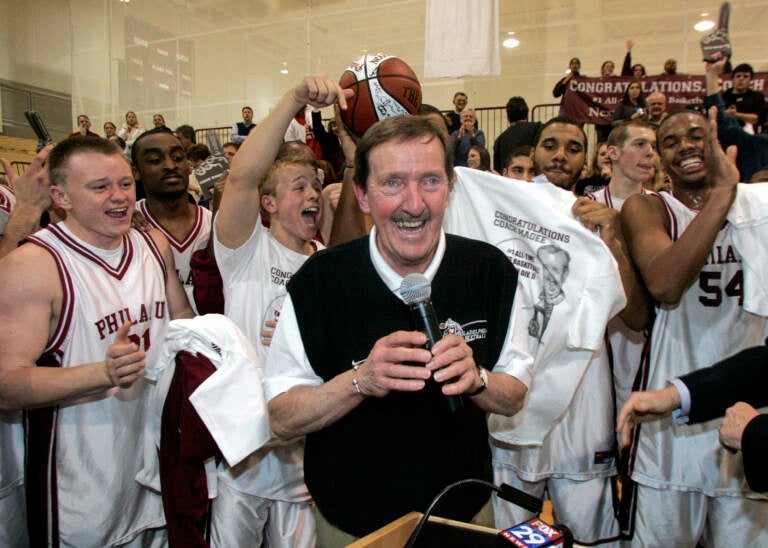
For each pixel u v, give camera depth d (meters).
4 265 1.71
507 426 2.03
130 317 1.89
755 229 1.85
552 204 1.93
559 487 2.14
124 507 1.89
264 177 2.15
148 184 2.53
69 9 12.73
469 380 1.15
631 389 2.24
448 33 5.02
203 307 2.19
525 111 6.66
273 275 2.13
